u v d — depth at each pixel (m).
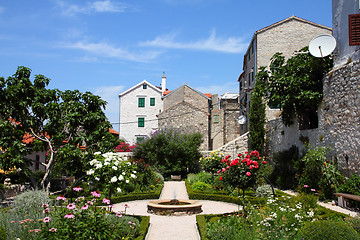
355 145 12.95
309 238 6.26
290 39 27.36
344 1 15.16
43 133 16.83
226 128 39.56
